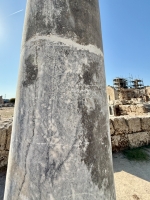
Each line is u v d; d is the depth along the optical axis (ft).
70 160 2.91
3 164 10.50
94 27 4.05
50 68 3.33
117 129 14.57
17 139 3.28
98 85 3.68
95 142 3.23
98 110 3.49
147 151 14.25
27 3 4.59
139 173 10.42
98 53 3.93
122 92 120.37
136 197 7.88
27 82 3.47
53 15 3.67
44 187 2.77
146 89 119.24
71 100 3.22
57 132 3.01
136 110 37.70
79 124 3.14
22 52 3.98
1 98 147.33
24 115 3.30
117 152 14.03
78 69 3.43
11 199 3.01
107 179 3.22
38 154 2.95
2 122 13.05
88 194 2.87
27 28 4.02
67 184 2.80
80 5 3.90
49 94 3.19
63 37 3.52
